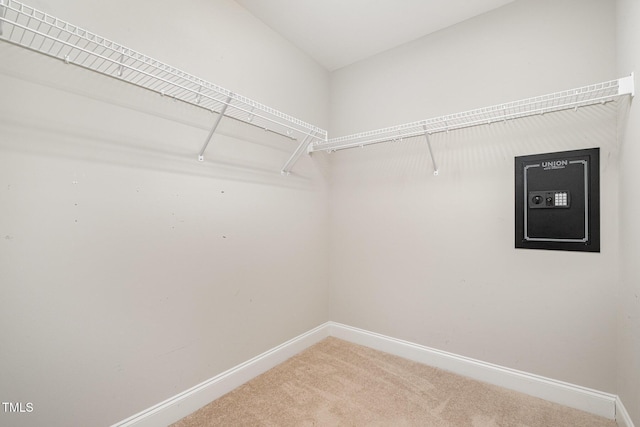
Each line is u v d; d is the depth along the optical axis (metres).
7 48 1.04
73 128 1.19
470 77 1.97
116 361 1.31
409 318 2.21
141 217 1.40
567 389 1.63
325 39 2.22
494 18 1.88
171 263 1.52
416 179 2.18
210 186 1.70
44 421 1.11
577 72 1.63
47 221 1.12
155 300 1.45
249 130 1.94
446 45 2.07
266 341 2.05
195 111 1.63
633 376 1.29
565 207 1.64
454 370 1.99
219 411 1.58
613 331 1.52
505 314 1.83
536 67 1.74
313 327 2.48
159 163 1.47
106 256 1.28
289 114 2.24
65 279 1.16
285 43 2.21
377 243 2.38
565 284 1.65
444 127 1.94
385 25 2.06
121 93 1.33
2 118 1.03
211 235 1.71
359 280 2.48
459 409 1.60
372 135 2.40
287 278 2.23
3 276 1.03
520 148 1.78
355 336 2.49
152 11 1.44
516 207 1.79
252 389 1.79
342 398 1.69
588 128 1.58
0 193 1.02
